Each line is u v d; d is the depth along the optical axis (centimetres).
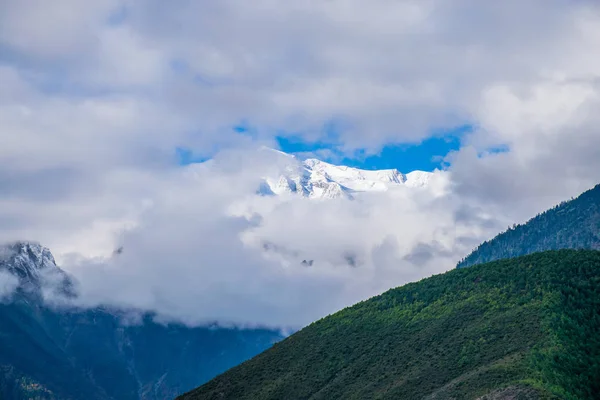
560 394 19938
